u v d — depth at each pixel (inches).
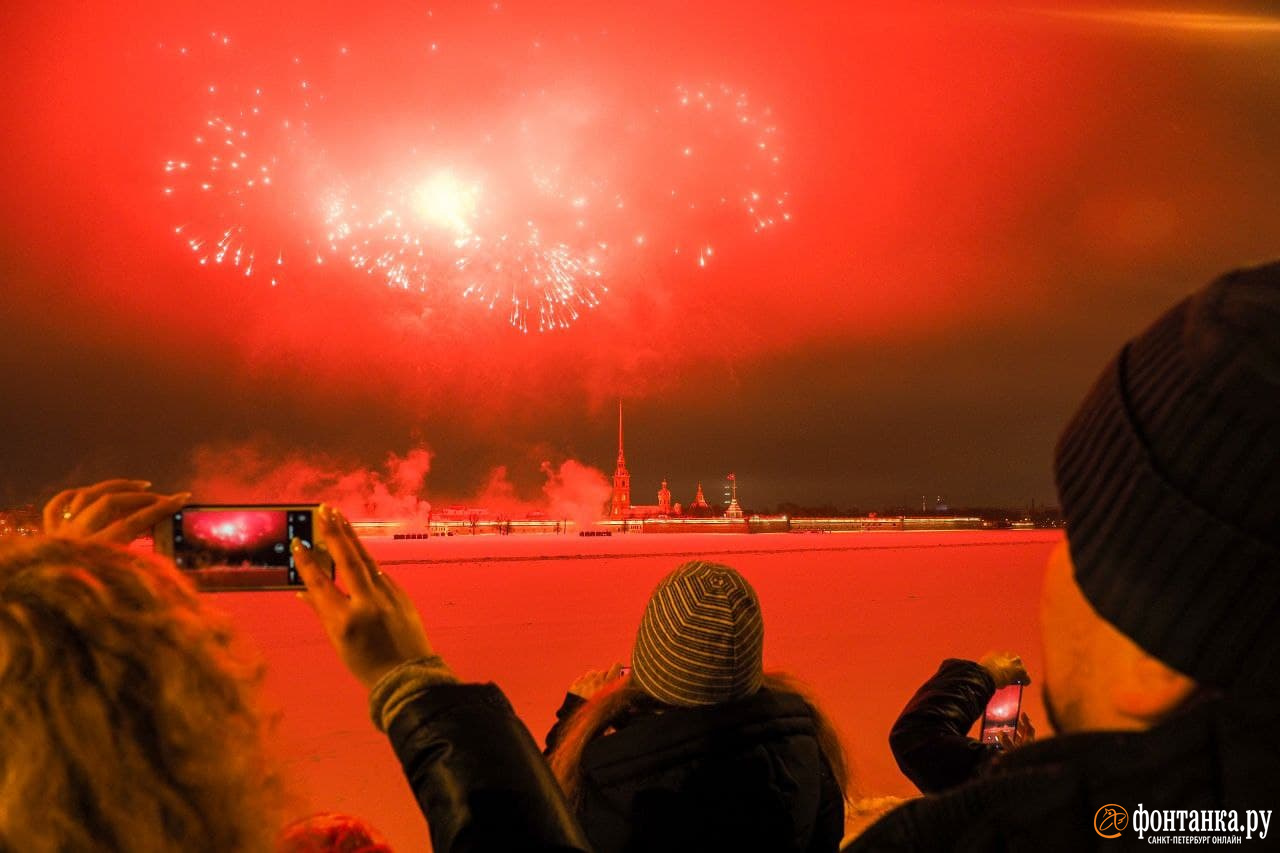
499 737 47.5
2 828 30.1
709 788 78.5
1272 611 28.5
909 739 83.8
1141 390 32.5
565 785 84.5
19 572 33.9
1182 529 29.5
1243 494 28.5
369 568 52.5
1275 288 31.0
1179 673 30.5
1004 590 853.8
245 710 36.5
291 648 505.4
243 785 35.2
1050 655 36.4
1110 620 31.5
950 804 33.1
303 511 60.2
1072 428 35.9
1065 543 35.8
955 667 93.7
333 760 277.0
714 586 83.8
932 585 912.3
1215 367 30.0
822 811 90.0
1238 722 28.5
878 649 486.0
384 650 50.7
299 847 51.1
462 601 775.7
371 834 54.1
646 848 78.4
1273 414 28.3
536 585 945.5
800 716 86.3
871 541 2262.6
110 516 53.8
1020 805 31.1
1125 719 32.7
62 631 32.2
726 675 81.5
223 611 39.0
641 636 85.7
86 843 30.6
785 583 940.6
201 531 60.2
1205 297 32.8
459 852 43.6
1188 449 29.7
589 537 2938.0
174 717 33.0
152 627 34.2
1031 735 103.0
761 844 78.4
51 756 30.5
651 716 82.0
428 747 47.1
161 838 31.8
